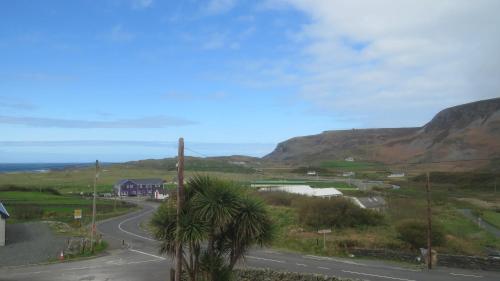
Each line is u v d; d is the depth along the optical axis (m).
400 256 36.16
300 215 57.41
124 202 94.69
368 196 80.19
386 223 57.22
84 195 111.12
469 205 85.06
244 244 18.30
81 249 37.91
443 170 159.50
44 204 78.38
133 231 54.19
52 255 36.19
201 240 16.84
